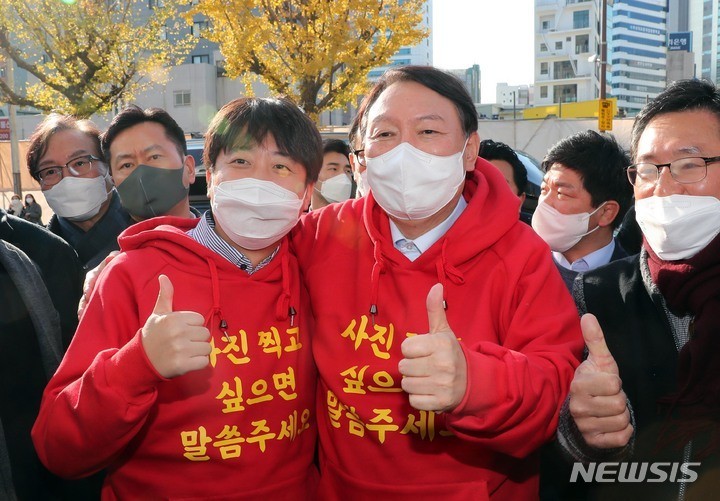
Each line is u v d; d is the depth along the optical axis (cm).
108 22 1530
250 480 178
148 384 151
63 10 1489
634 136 198
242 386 178
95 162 307
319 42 1373
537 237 188
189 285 183
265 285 189
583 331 156
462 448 175
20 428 216
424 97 179
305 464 192
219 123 186
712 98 181
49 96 1537
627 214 306
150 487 179
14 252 226
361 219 201
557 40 7838
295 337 190
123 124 284
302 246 206
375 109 184
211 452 175
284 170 185
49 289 246
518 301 179
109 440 156
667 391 184
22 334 221
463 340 175
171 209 290
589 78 7644
